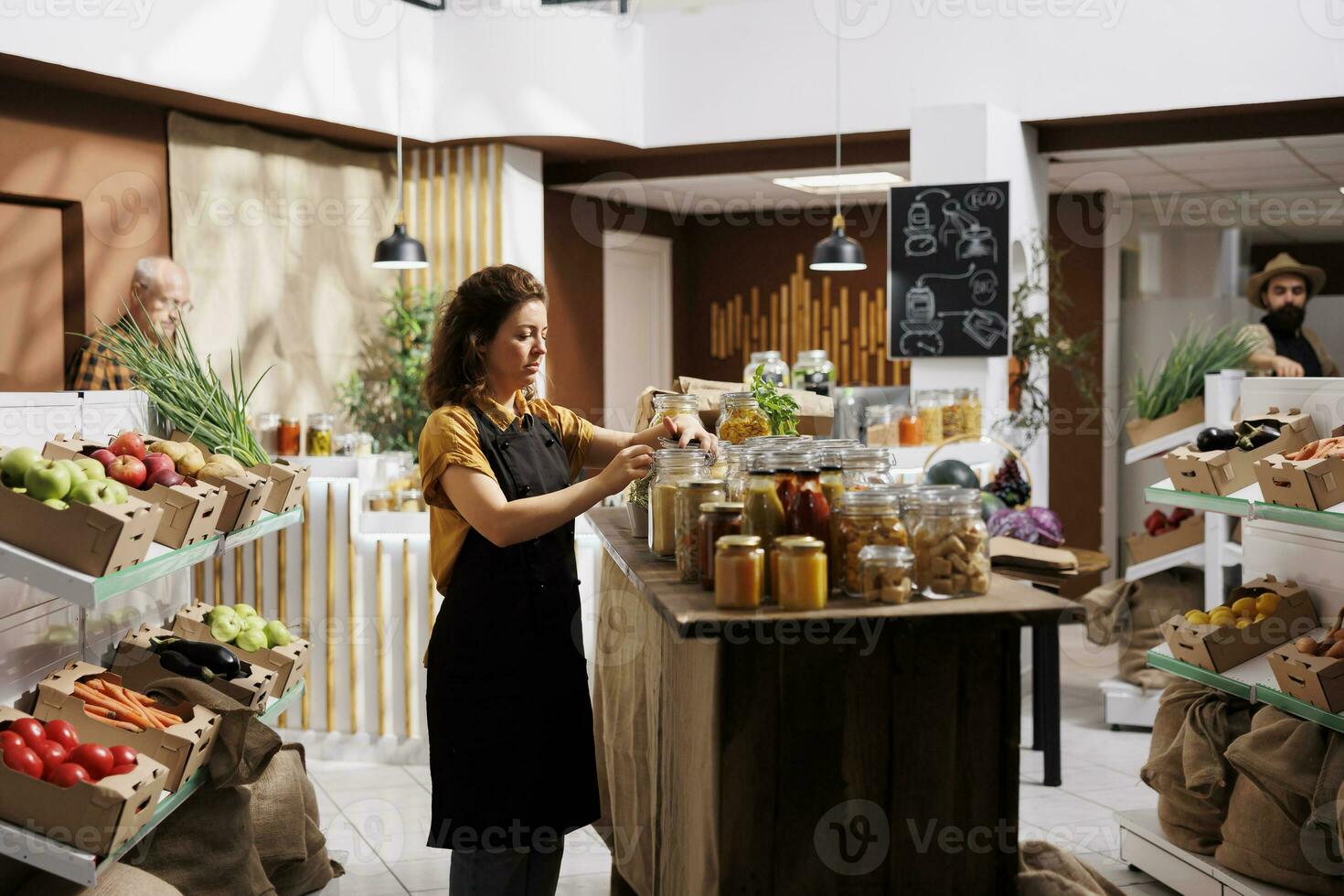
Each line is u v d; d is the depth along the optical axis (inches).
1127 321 319.6
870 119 253.3
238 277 246.5
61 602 106.9
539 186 284.8
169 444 116.9
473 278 100.7
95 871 83.4
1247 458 122.9
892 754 78.5
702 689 81.6
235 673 117.7
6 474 89.3
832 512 78.5
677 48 269.3
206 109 231.9
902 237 235.3
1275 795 114.5
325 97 242.2
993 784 79.0
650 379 365.1
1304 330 269.6
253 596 183.9
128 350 145.7
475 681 97.3
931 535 76.5
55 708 98.7
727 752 77.5
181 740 98.7
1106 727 199.6
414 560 180.1
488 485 93.5
